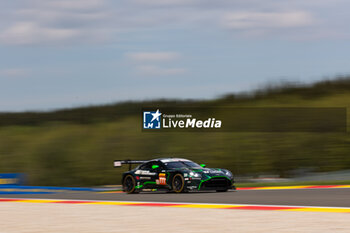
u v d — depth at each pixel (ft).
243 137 218.38
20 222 51.26
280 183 114.62
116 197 85.30
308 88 277.64
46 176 197.06
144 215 55.26
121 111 280.31
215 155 200.44
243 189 103.50
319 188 98.68
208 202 70.64
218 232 41.81
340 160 180.75
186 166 96.07
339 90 269.64
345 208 58.08
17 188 115.03
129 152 219.82
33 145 244.83
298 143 205.26
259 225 45.24
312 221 47.03
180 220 50.11
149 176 96.53
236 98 273.13
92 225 47.75
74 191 115.24
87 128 264.11
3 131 275.59
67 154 223.71
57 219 53.16
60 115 293.43
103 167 204.13
